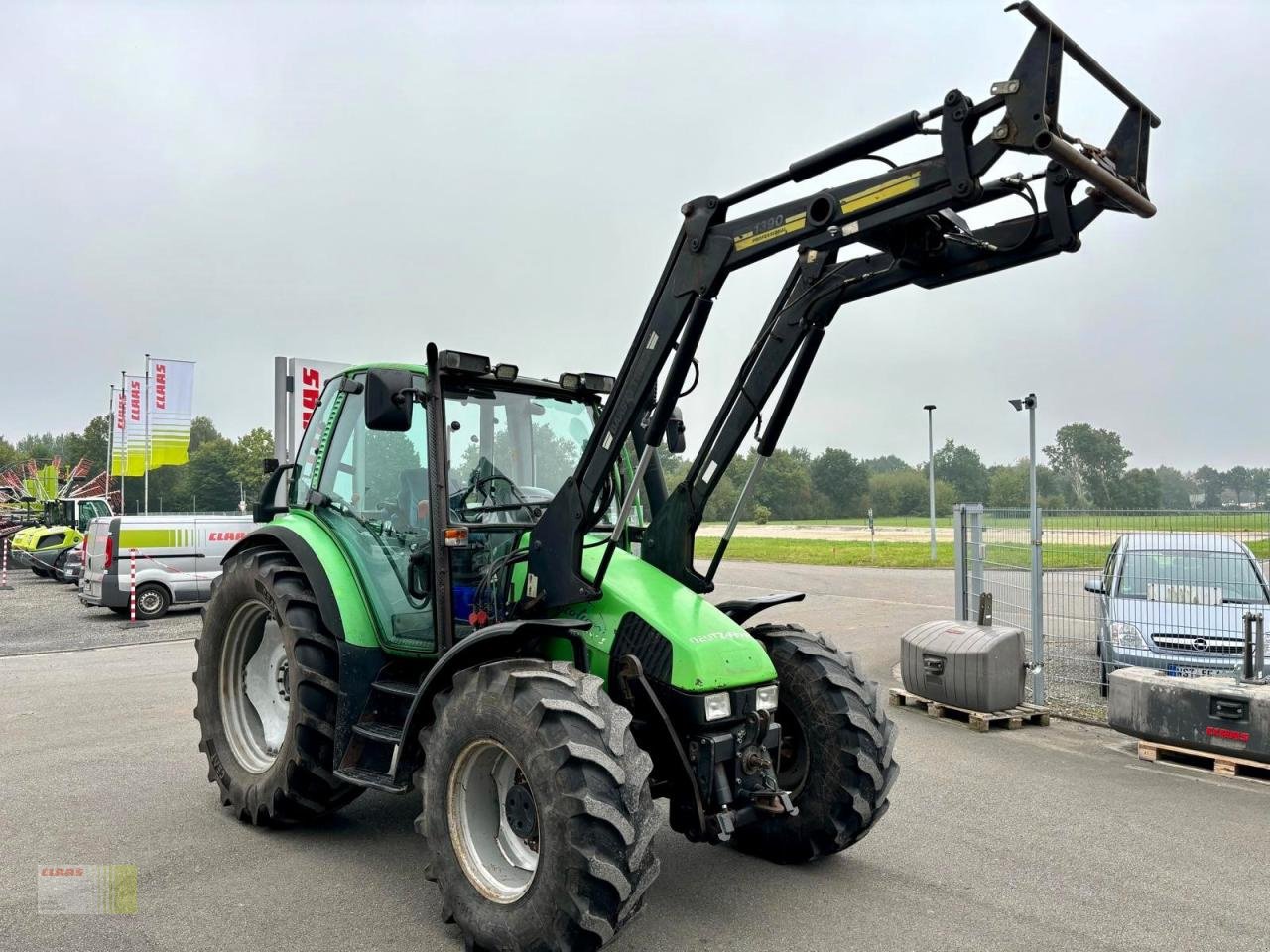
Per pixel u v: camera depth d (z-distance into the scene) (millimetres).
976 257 3531
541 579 4016
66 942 3543
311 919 3783
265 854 4492
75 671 9594
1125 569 8242
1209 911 3947
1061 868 4434
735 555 29828
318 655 4578
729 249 3576
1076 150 2854
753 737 3807
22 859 4395
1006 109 2891
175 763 6051
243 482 77875
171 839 4676
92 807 5160
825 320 4008
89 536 15094
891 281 3723
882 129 3189
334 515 4969
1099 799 5539
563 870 3156
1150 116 3258
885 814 5234
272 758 5020
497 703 3459
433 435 4293
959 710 7520
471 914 3459
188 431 24719
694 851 4621
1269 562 7969
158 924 3713
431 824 3680
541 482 4969
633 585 4027
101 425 89062
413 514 4551
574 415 5180
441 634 4188
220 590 5211
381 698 4617
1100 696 8273
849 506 90812
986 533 9188
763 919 3826
